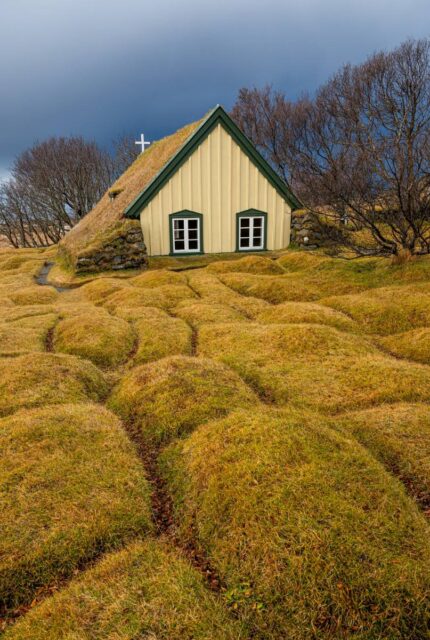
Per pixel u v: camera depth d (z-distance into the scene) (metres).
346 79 20.50
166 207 20.80
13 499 3.93
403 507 3.52
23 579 3.21
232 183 21.59
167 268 18.92
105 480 4.23
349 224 17.92
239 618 2.76
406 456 4.43
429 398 5.74
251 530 3.30
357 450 4.27
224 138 20.91
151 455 4.96
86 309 12.10
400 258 12.34
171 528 3.73
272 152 37.72
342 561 2.97
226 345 8.34
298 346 7.77
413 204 11.44
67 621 2.76
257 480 3.77
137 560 3.28
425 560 3.00
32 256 28.77
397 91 12.58
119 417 5.91
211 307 11.37
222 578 3.08
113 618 2.74
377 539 3.14
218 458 4.21
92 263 18.50
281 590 2.87
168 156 22.28
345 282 12.50
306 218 21.53
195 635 2.61
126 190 24.97
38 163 48.88
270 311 10.58
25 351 8.50
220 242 22.19
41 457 4.58
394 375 6.36
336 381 6.42
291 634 2.65
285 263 17.64
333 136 22.47
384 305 9.72
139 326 10.09
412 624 2.66
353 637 2.60
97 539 3.53
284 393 6.20
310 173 16.59
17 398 6.21
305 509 3.39
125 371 7.93
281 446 4.19
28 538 3.50
